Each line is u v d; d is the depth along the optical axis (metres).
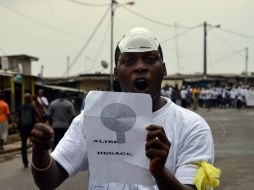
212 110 40.91
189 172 2.28
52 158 2.32
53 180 2.30
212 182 2.25
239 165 11.18
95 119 2.20
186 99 42.47
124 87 2.38
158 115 2.39
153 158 2.06
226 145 15.52
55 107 12.28
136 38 2.35
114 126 2.19
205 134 2.37
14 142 18.92
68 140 2.44
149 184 2.19
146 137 2.16
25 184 9.73
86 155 2.43
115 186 2.31
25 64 37.91
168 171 2.10
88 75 48.22
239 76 63.28
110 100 2.20
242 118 29.75
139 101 2.19
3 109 16.02
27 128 12.19
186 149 2.35
